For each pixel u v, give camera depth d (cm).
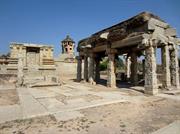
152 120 553
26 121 536
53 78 2048
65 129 466
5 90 1330
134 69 1800
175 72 1373
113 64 1571
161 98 970
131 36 1259
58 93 1166
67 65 3775
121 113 641
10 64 2502
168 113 646
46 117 582
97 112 654
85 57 2170
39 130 457
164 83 1335
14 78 1897
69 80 2561
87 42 1959
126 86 1658
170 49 1375
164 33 1289
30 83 1745
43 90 1348
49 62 2984
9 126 488
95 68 2267
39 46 2956
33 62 2939
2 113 622
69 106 749
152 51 1124
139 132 445
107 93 1172
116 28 1423
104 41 1641
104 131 453
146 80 1146
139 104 808
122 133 439
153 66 1118
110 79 1564
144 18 1111
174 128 474
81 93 1166
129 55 2147
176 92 1130
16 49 2777
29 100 891
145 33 1132
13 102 831
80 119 560
